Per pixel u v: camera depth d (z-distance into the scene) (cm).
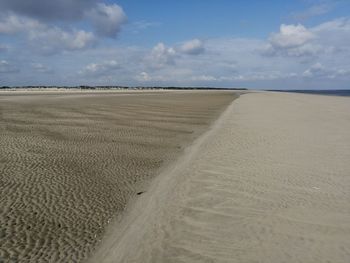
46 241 729
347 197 945
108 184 1079
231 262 639
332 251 668
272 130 2042
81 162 1298
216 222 809
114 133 1942
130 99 5244
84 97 5519
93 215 857
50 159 1310
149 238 743
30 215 841
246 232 755
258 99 5669
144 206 918
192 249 692
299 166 1247
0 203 895
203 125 2394
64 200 938
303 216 828
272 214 844
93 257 676
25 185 1026
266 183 1068
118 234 766
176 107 3866
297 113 3028
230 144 1645
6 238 733
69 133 1870
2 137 1670
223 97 6894
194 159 1380
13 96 5588
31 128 1980
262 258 648
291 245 694
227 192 998
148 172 1224
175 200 950
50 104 3753
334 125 2234
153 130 2108
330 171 1183
